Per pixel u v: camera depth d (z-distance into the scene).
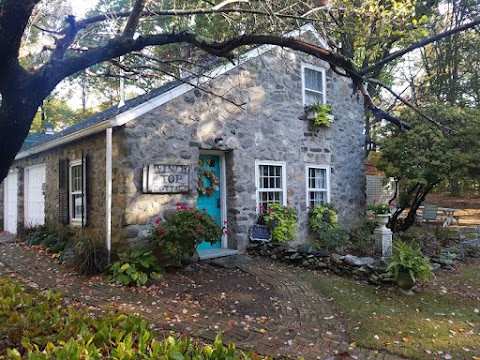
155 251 6.32
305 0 4.70
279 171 8.71
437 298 5.31
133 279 5.50
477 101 15.55
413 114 9.36
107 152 6.40
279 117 8.69
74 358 2.15
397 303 5.05
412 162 8.98
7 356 2.32
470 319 4.49
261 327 4.09
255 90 8.21
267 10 4.32
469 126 8.42
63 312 3.53
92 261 6.05
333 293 5.37
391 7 4.42
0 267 6.77
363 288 5.71
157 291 5.25
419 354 3.51
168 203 6.68
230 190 7.80
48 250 7.98
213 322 4.18
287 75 8.93
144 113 6.42
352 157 10.68
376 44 5.10
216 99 7.48
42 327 2.79
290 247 7.49
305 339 3.81
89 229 7.35
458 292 5.61
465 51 15.53
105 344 2.51
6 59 2.71
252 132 8.11
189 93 7.05
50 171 9.43
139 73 4.51
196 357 2.28
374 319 4.40
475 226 12.80
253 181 8.08
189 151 6.99
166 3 5.69
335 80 10.27
